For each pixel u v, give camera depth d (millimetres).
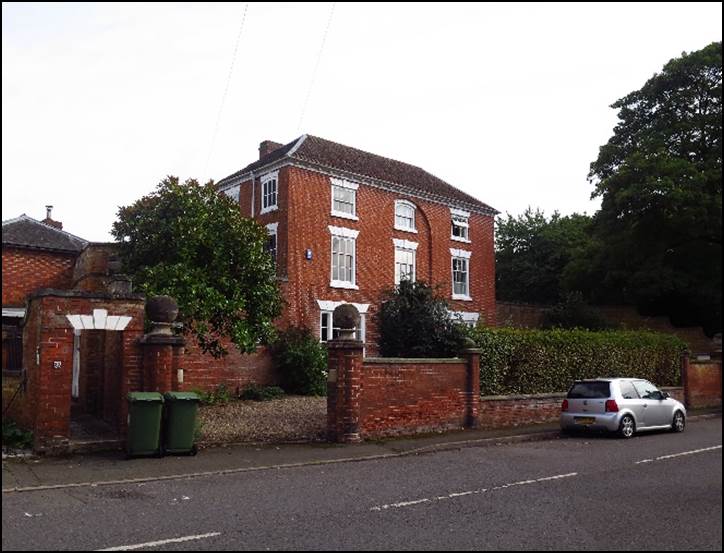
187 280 13930
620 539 6500
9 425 11391
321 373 21625
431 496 8414
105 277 17266
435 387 15266
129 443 10719
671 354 23672
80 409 15336
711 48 30578
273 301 15898
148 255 14844
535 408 17641
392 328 21922
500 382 17328
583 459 11875
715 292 29875
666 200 27656
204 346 16062
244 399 19781
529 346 18188
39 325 10969
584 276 34250
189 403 11195
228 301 14461
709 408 24312
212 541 6219
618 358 21094
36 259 22969
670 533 6730
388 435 14117
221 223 14969
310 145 27391
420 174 32094
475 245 32156
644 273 29938
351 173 26641
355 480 9555
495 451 12984
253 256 15039
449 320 21250
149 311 12047
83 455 10930
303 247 24828
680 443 14461
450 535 6551
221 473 9969
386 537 6445
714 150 29531
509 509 7711
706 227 28469
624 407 15625
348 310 13680
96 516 7164
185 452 11141
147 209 15000
